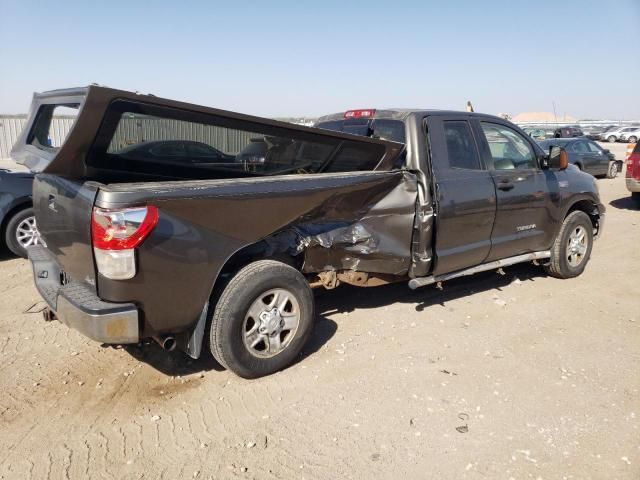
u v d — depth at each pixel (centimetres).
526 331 506
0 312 544
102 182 385
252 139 419
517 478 301
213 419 359
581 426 350
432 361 441
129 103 349
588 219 676
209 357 449
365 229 470
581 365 436
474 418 359
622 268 729
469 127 551
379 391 394
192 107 373
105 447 329
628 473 304
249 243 391
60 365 432
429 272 515
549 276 680
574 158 1769
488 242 560
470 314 547
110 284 338
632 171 1246
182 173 404
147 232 337
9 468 309
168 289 357
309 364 435
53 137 442
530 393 392
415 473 305
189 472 306
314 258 452
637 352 461
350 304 570
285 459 318
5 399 381
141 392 393
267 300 411
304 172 457
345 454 322
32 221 743
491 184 549
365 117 557
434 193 498
